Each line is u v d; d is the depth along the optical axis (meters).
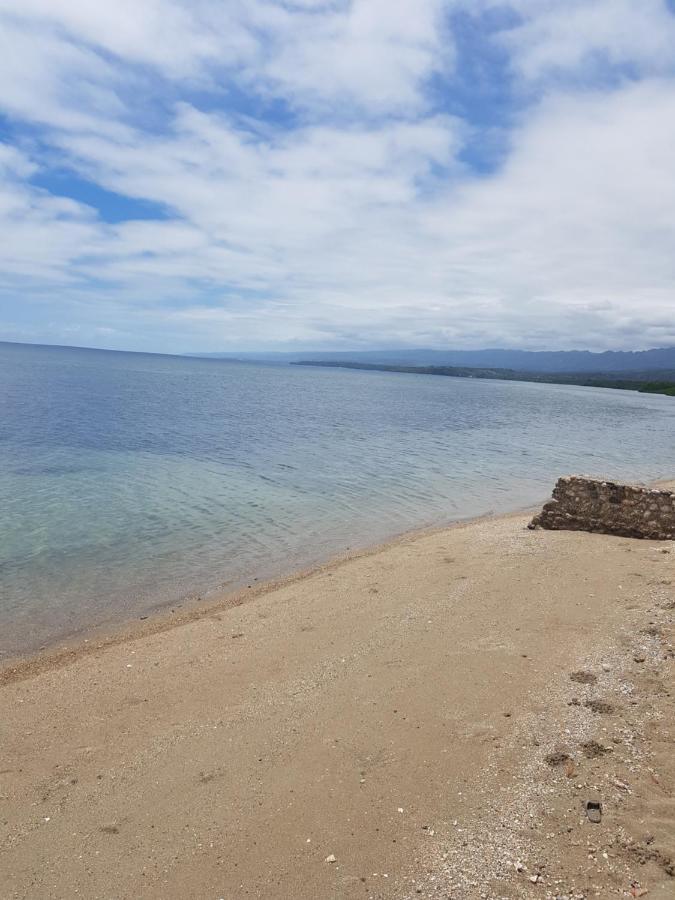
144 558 13.03
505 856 4.18
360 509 18.38
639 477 26.25
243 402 65.00
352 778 5.19
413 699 6.47
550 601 9.10
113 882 4.16
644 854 4.05
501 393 128.88
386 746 5.63
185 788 5.18
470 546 12.92
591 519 13.39
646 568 10.31
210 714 6.46
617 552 11.44
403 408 68.75
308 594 10.46
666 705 5.90
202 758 5.62
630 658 7.02
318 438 36.38
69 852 4.46
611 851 4.12
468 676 6.89
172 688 7.14
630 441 42.47
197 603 10.61
